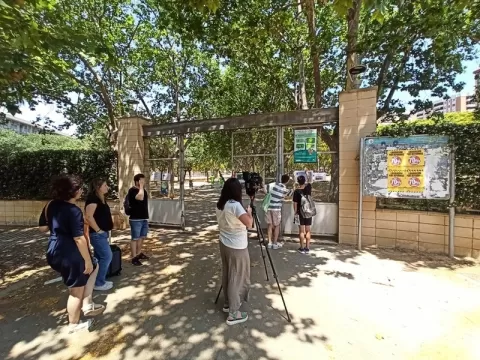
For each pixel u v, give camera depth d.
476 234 5.12
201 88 15.20
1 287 4.46
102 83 10.90
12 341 2.94
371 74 10.10
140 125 8.60
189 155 22.56
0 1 2.53
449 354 2.62
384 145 5.54
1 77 3.86
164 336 2.95
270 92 12.66
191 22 8.02
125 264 5.18
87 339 2.94
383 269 4.72
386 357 2.58
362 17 8.52
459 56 9.23
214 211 11.82
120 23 10.80
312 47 8.72
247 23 8.19
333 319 3.20
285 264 5.00
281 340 2.83
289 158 7.09
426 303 3.55
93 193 4.00
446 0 6.54
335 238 6.57
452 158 5.07
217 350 2.70
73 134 14.38
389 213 5.84
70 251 2.93
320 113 6.54
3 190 10.09
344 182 6.25
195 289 4.07
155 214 8.55
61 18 4.42
